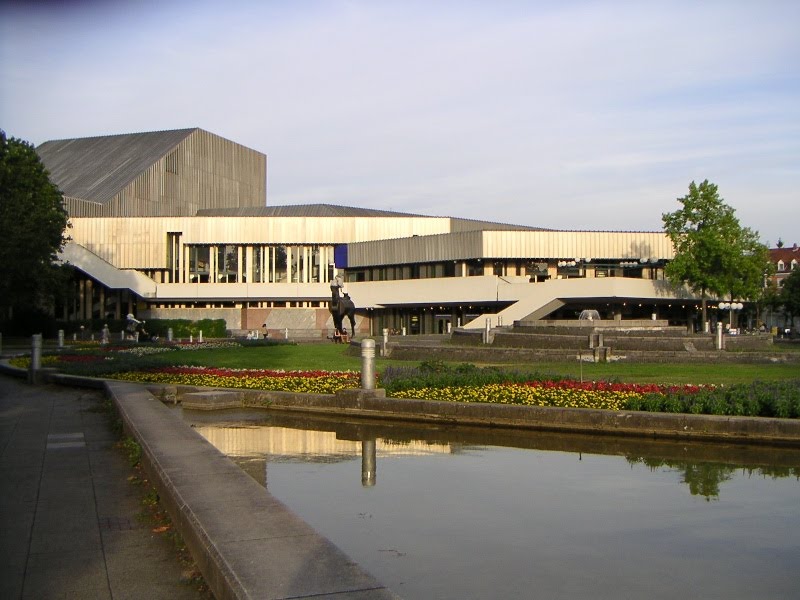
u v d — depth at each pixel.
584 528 9.10
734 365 31.31
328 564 5.81
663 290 68.38
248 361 35.09
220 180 108.38
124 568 7.10
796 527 9.16
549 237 70.94
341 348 47.22
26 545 7.81
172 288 82.38
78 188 92.69
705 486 11.25
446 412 17.62
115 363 28.81
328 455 13.88
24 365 32.44
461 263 72.44
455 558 8.03
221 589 5.86
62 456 12.63
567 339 38.53
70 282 81.38
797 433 14.31
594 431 15.92
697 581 7.36
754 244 67.38
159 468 9.59
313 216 85.19
